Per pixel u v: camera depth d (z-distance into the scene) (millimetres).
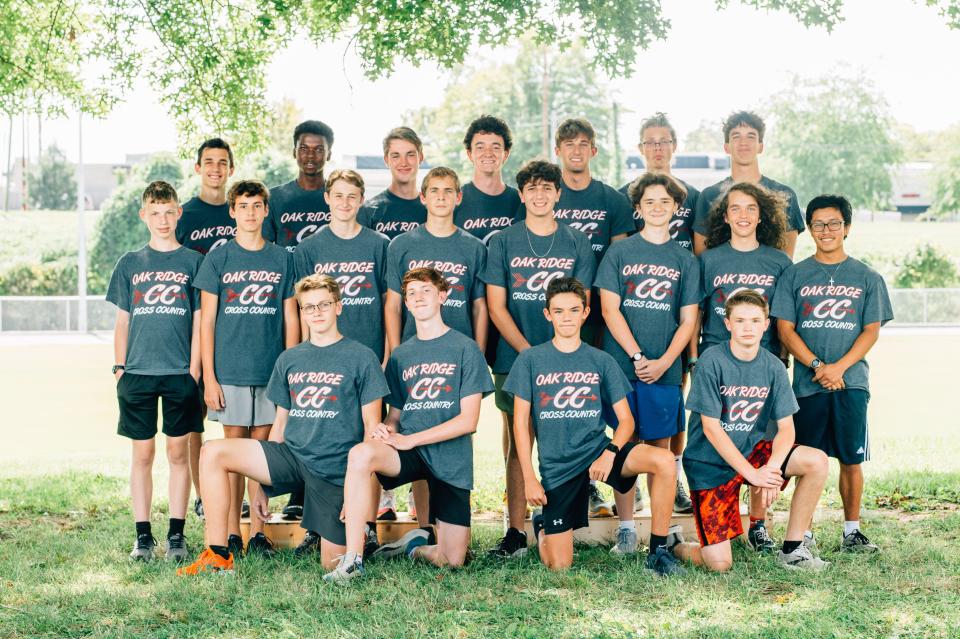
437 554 5613
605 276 6293
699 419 5781
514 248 6297
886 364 21188
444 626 4520
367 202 7012
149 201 6125
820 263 6375
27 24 10141
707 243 6625
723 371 5742
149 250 6184
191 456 6934
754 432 5824
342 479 5590
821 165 53312
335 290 5762
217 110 10039
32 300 34219
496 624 4578
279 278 6199
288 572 5414
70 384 18391
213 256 6156
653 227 6285
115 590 5125
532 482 5633
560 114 57312
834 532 6461
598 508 6426
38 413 14633
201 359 6184
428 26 9219
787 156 53875
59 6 9812
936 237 51969
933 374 19172
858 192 53312
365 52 9203
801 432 6301
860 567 5566
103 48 10031
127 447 11531
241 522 6211
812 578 5344
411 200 6992
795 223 7164
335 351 5727
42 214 53219
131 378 6012
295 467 5637
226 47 10031
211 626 4555
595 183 6875
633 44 9875
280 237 7164
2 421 13805
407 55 9234
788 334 6324
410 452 5680
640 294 6246
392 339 6238
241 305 6129
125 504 7633
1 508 7465
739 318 5727
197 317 6148
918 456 9562
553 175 6152
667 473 5461
